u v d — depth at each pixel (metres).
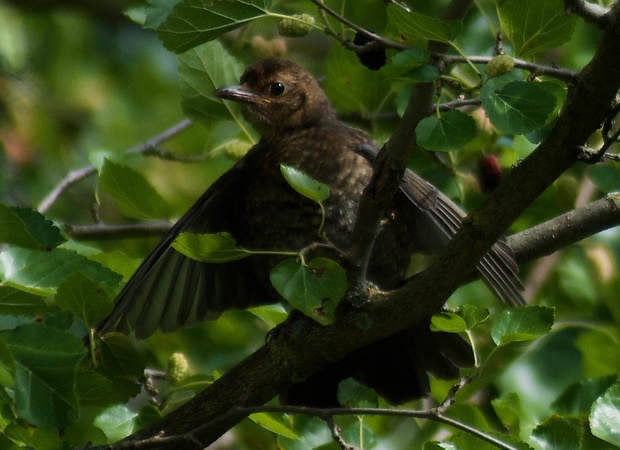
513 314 8.16
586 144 8.16
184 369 9.28
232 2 7.67
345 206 10.38
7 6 17.56
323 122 11.03
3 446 7.57
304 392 9.74
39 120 17.25
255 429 11.26
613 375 9.32
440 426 10.76
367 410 7.62
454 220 10.05
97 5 17.91
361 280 8.44
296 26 7.93
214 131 13.03
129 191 10.59
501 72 7.42
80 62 18.34
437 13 13.32
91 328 8.18
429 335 10.12
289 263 7.38
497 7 8.07
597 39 12.52
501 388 11.40
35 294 7.80
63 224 11.81
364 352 10.07
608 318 12.74
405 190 9.99
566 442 8.01
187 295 10.30
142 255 14.09
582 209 9.73
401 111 11.13
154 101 18.41
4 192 14.84
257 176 10.58
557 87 8.14
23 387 7.06
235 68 11.56
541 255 9.73
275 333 8.99
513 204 7.91
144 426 8.64
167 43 7.86
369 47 7.61
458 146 7.37
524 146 10.82
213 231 10.57
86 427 8.56
